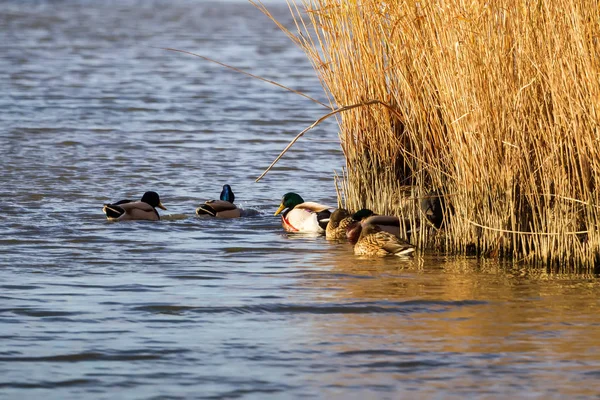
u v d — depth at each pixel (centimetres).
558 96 1425
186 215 1945
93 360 1080
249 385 1009
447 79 1527
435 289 1381
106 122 3228
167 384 1012
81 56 5672
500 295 1347
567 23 1387
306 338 1156
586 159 1457
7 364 1065
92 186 2205
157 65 5288
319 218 1809
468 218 1603
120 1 13612
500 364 1066
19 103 3631
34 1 12488
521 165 1533
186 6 12638
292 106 3747
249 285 1400
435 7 1514
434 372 1044
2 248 1620
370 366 1062
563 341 1141
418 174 1703
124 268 1498
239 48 6412
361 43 1717
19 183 2205
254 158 2619
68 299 1312
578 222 1519
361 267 1520
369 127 1778
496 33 1476
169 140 2888
